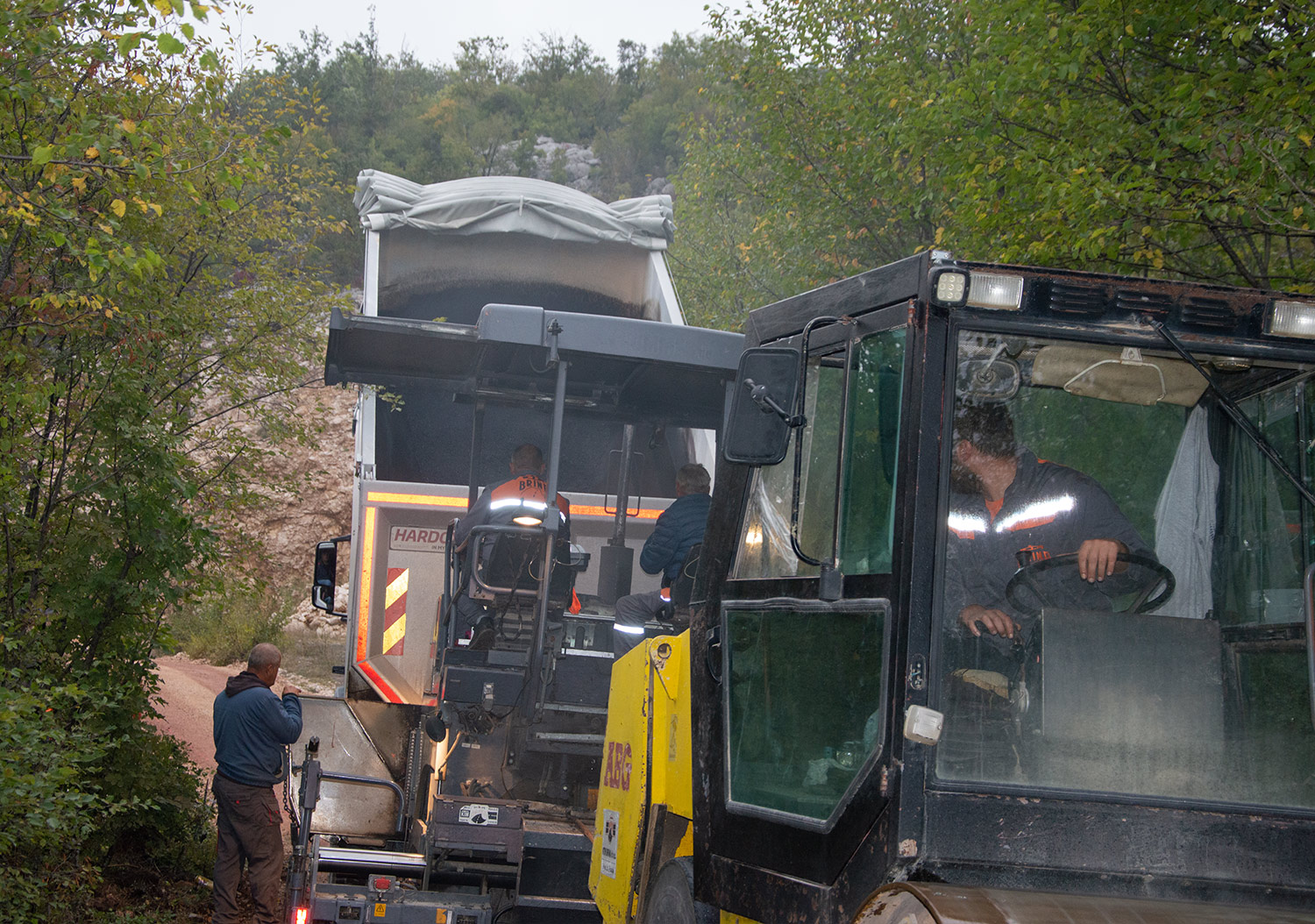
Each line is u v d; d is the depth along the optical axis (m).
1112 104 7.54
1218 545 3.17
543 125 68.38
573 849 5.49
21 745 4.86
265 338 7.86
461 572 6.08
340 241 28.31
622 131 63.50
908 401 2.90
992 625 2.88
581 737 5.66
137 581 6.80
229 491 7.84
